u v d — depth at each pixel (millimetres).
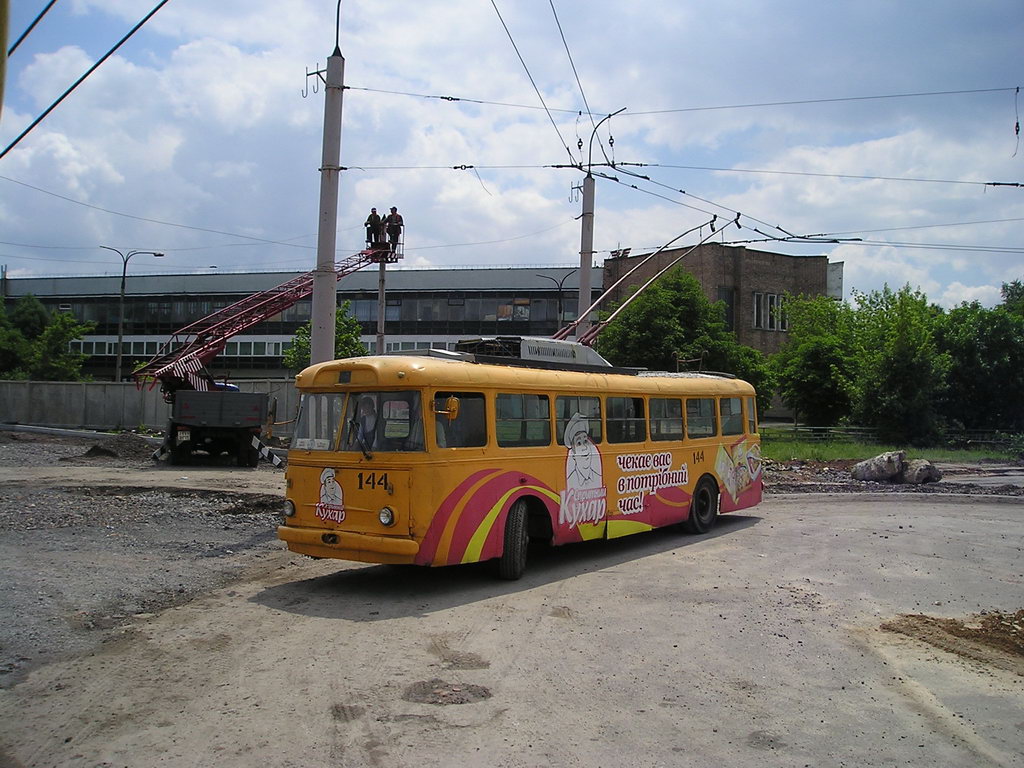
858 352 41531
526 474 9781
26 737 4738
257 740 4762
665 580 9602
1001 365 41344
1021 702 5695
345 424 8938
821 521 15117
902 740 4988
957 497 19047
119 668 6020
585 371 11508
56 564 9547
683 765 4559
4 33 4168
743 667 6363
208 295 66500
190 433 23594
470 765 4492
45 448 27781
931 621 7859
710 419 14109
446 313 62188
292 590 8805
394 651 6605
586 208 19312
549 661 6414
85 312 69438
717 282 52656
